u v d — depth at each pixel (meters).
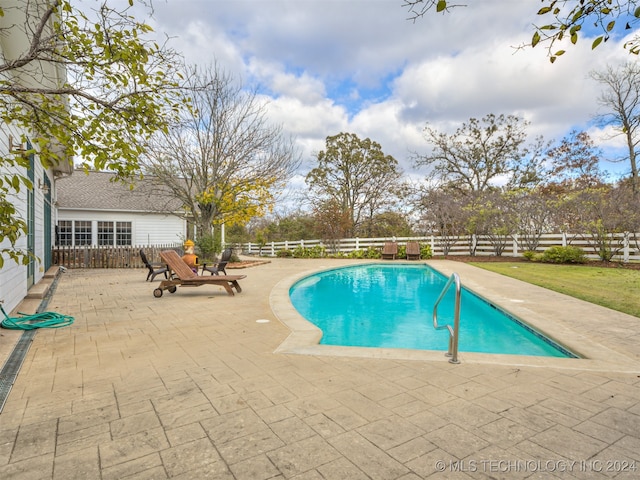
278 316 5.96
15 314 5.85
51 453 2.15
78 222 18.30
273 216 36.88
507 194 17.70
